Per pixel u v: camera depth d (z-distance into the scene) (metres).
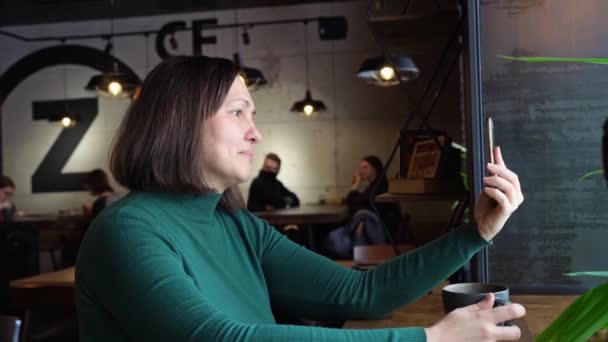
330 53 7.54
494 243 1.40
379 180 2.10
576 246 1.38
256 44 7.66
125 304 0.87
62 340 2.82
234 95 1.06
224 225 1.20
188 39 7.76
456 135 6.97
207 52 7.74
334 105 7.53
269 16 7.63
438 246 1.18
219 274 1.09
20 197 8.05
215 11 7.71
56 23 8.00
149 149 1.03
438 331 0.78
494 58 1.40
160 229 0.96
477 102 1.41
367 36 7.46
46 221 5.86
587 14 1.37
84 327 0.95
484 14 1.40
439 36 2.17
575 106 1.38
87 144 7.93
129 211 0.96
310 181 7.57
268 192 6.25
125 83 4.88
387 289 1.20
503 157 1.40
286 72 7.62
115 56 7.86
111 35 7.21
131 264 0.88
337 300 1.22
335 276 1.24
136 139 1.04
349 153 7.49
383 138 7.41
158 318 0.83
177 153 1.03
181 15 7.77
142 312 0.85
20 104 8.06
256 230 1.26
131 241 0.90
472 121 1.41
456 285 1.04
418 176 2.07
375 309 1.21
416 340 0.78
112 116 7.89
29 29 8.05
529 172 1.39
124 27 7.86
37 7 7.27
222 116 1.05
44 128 8.02
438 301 1.45
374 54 7.44
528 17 1.39
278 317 1.33
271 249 1.27
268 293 1.27
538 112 1.39
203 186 1.05
